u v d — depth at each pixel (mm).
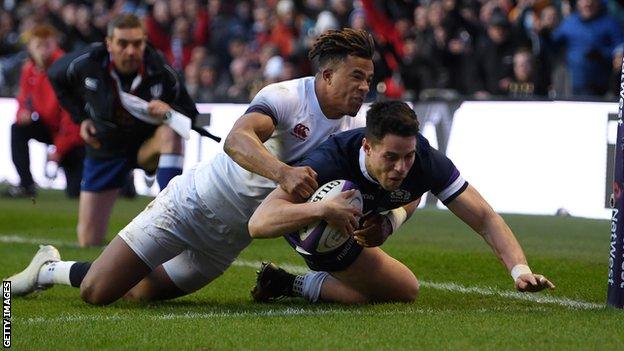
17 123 42344
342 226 15250
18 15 66750
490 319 15562
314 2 51188
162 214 17594
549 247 27531
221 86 50688
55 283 18766
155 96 26141
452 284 20797
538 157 36562
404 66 43188
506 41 41625
